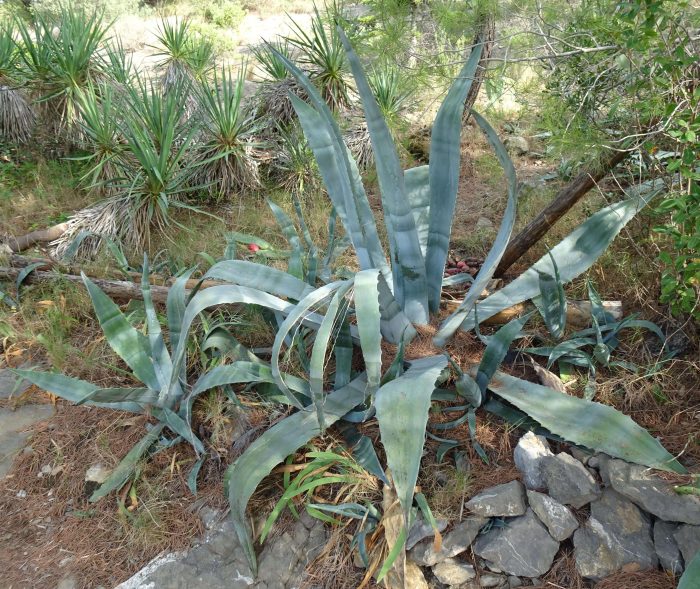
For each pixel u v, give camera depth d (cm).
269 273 316
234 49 1007
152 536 261
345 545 248
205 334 325
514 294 325
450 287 373
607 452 243
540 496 241
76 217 466
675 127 259
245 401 301
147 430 302
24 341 379
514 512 240
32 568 258
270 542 255
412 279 305
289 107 566
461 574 234
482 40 365
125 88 577
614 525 232
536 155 533
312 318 303
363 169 541
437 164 306
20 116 586
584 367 302
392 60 354
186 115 599
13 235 473
